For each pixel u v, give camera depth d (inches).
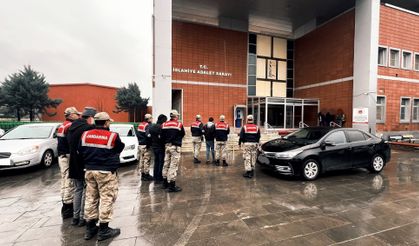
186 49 639.1
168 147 196.5
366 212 154.7
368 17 522.3
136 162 322.0
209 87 663.1
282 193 192.9
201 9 657.6
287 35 808.3
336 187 211.0
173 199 177.0
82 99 1098.1
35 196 183.3
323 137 246.7
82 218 133.3
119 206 162.2
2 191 195.0
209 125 316.8
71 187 143.9
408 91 596.7
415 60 608.7
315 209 159.2
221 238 119.6
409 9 684.7
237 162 326.0
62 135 145.6
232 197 182.2
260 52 743.7
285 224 136.0
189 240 117.5
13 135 292.2
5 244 113.5
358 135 266.2
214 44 670.5
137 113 1310.3
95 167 116.6
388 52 565.0
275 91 761.6
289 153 228.7
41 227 131.6
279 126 655.8
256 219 142.5
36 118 1099.3
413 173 269.6
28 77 1036.5
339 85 605.9
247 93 710.5
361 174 263.7
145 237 120.6
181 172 265.4
